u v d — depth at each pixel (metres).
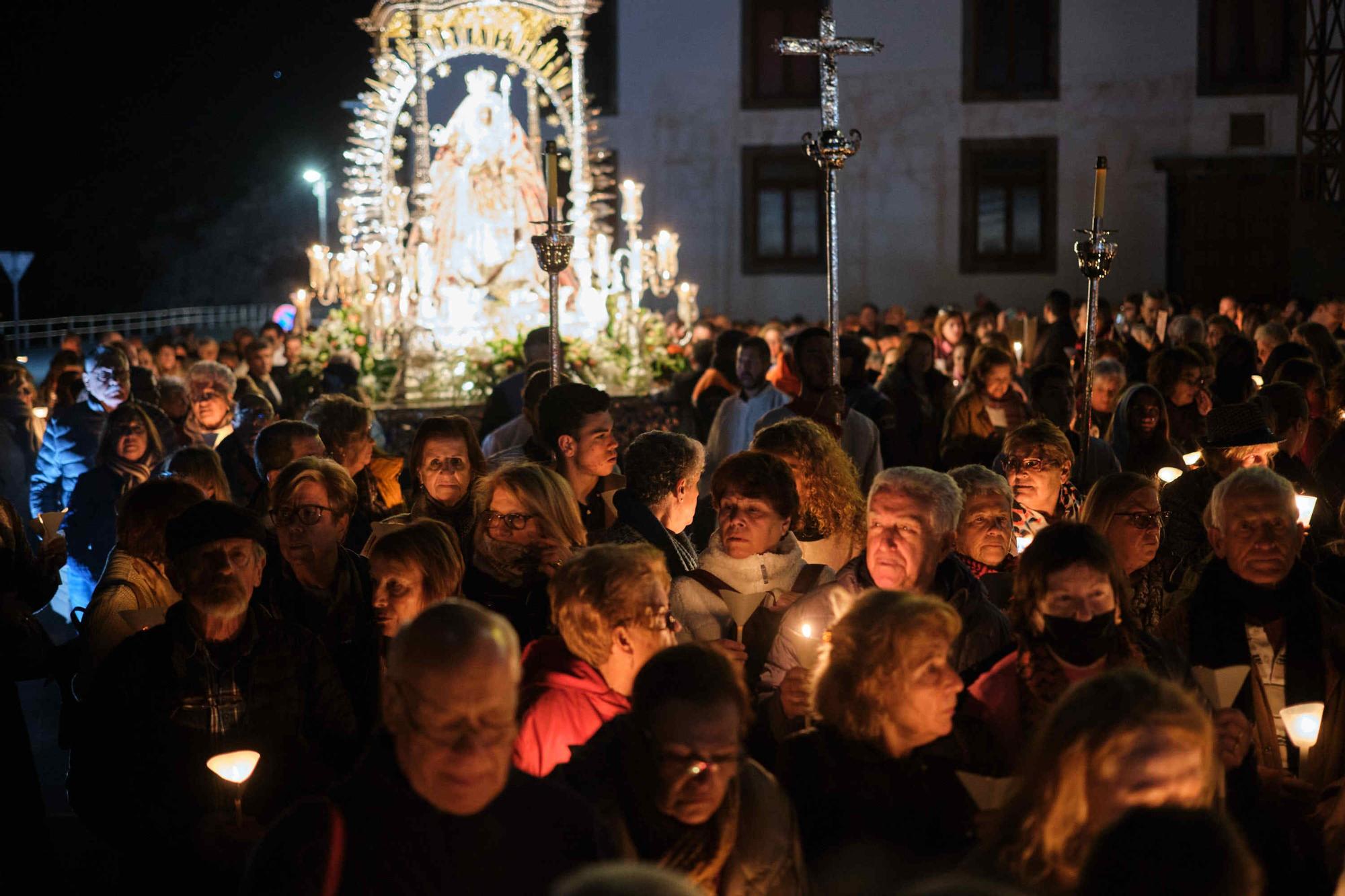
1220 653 4.65
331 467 5.39
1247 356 11.50
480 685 2.85
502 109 17.19
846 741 3.45
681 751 3.01
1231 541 4.65
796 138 29.02
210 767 3.94
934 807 3.42
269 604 5.25
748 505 4.79
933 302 29.09
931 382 11.27
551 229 7.66
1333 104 24.28
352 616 5.27
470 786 2.86
